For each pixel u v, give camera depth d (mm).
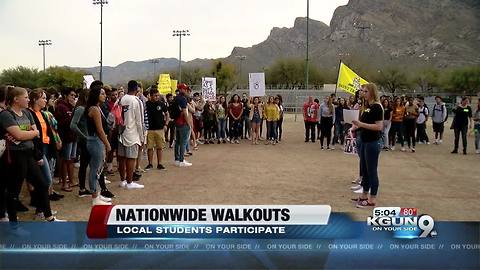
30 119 6047
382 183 9484
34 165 5793
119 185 8805
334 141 16188
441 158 13570
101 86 7238
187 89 11297
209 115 16922
